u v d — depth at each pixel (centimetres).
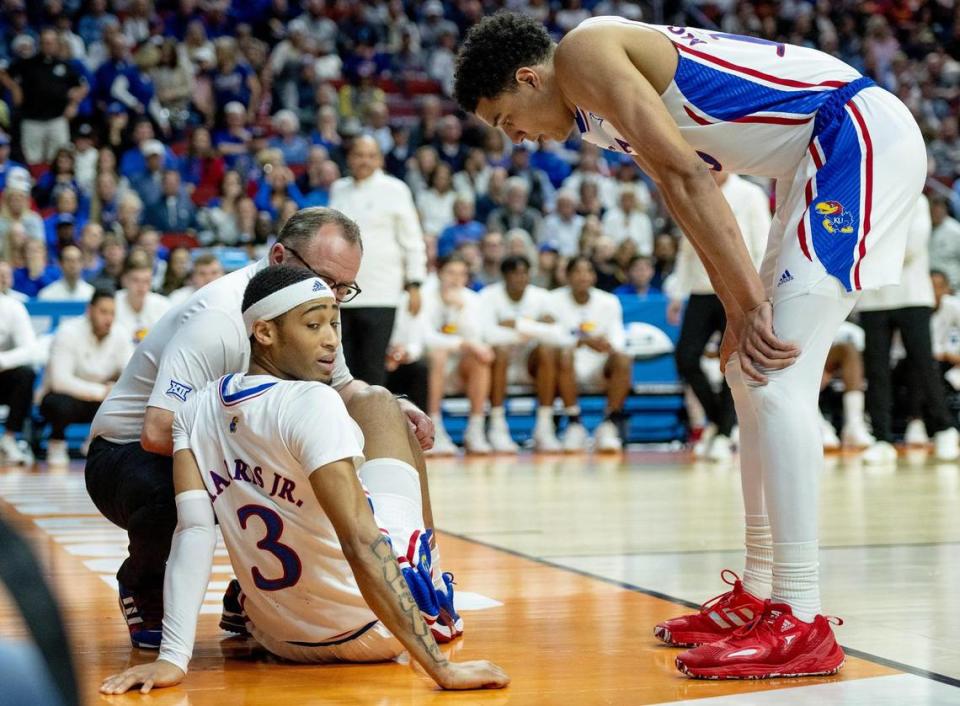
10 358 988
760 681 265
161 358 314
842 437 1152
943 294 1153
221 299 309
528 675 274
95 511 649
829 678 267
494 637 318
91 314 981
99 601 381
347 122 1569
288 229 300
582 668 281
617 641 312
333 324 288
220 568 455
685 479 813
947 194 1678
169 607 272
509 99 295
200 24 1662
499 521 585
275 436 265
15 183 1216
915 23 2155
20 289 1158
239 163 1445
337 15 1830
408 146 1573
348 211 903
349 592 278
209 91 1605
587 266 1116
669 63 282
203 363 302
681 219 280
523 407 1184
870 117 282
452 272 1091
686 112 284
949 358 1151
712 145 288
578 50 278
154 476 305
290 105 1658
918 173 286
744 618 302
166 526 303
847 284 275
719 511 618
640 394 1155
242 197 1298
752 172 296
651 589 391
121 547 507
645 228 1448
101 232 1205
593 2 1994
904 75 1967
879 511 603
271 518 273
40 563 79
